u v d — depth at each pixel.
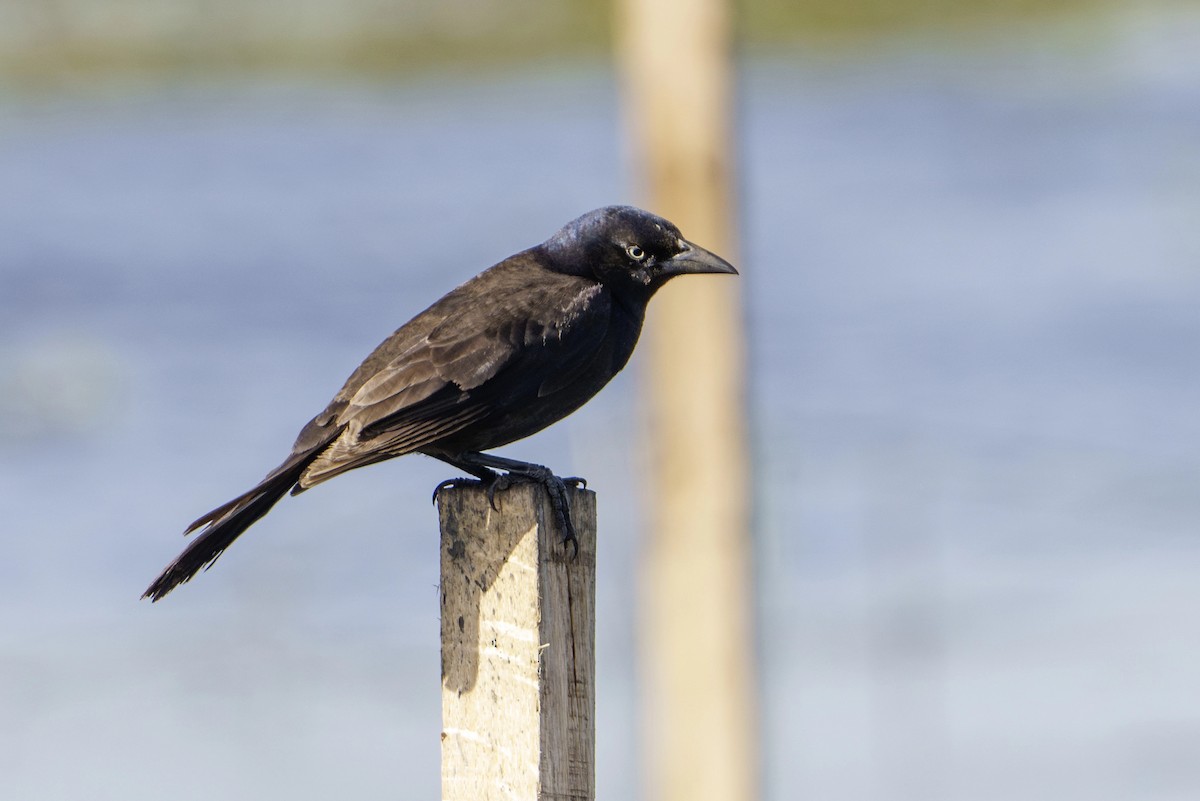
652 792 9.96
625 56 10.66
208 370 23.59
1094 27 55.31
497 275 7.85
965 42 54.25
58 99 50.38
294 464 6.92
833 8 54.56
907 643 15.18
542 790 5.71
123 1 51.56
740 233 10.03
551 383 7.41
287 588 16.12
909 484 17.86
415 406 7.03
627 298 8.08
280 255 30.67
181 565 6.56
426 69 51.94
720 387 9.86
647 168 10.02
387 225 33.34
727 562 9.79
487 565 5.82
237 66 51.78
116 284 28.28
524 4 53.41
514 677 5.74
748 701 9.79
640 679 10.62
